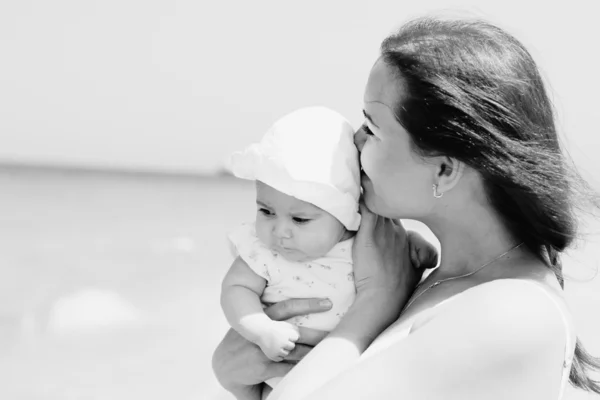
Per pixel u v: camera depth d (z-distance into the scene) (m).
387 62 1.91
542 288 1.76
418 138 1.82
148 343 8.87
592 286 9.61
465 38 1.85
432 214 1.99
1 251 15.44
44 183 42.34
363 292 2.21
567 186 1.87
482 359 1.61
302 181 2.13
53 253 15.30
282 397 1.93
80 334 9.37
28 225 20.77
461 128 1.76
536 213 1.84
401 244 2.33
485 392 1.62
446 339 1.65
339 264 2.29
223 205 30.80
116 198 33.12
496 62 1.81
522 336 1.63
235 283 2.37
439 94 1.77
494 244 1.95
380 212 2.08
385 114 1.90
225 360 2.40
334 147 2.19
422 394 1.63
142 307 10.57
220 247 16.53
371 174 1.98
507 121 1.78
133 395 7.27
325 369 1.97
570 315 1.80
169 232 20.00
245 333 2.29
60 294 11.20
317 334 2.30
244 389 2.43
